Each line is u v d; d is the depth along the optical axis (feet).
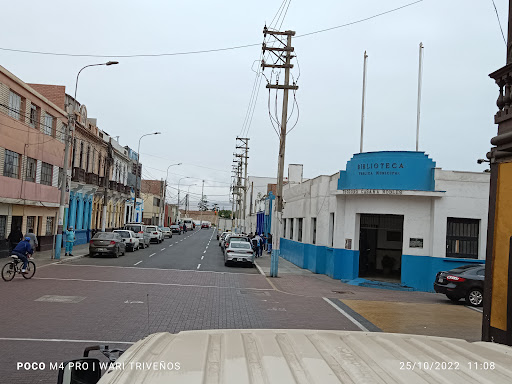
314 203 91.50
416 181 69.67
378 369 8.21
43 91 106.01
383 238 83.87
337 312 47.24
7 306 40.70
